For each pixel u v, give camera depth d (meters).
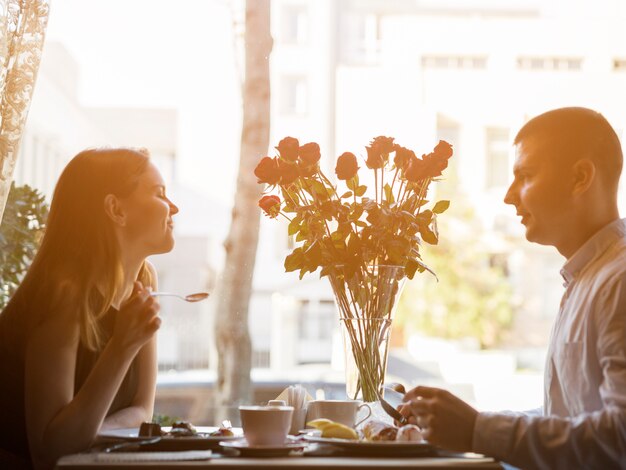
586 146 1.57
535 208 1.59
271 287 15.09
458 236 13.41
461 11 12.54
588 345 1.46
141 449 1.42
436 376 12.05
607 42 10.41
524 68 11.09
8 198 2.41
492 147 11.77
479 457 1.33
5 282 2.40
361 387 1.73
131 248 1.74
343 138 6.41
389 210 1.75
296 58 12.91
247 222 5.59
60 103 9.60
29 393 1.54
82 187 1.70
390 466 1.21
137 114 15.12
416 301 13.73
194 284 16.33
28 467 1.63
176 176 16.31
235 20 4.94
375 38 13.02
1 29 2.15
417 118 5.61
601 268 1.50
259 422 1.39
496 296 13.62
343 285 1.76
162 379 5.97
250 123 5.18
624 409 1.33
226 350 5.86
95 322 1.64
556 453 1.34
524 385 8.85
